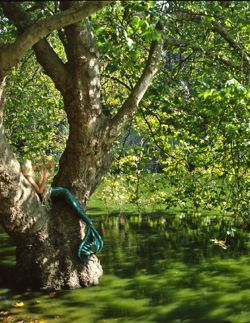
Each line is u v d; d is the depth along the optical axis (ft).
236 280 27.32
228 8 26.68
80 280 26.32
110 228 42.19
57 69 25.14
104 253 33.47
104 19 25.04
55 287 25.88
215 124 30.19
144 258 32.07
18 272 26.48
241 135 28.94
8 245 36.70
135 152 37.50
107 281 27.25
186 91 33.24
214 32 30.55
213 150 32.89
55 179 27.68
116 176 37.32
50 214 26.45
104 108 27.73
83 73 24.90
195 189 35.19
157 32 20.13
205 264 30.55
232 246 35.17
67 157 26.96
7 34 27.96
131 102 26.30
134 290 25.76
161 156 38.22
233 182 33.37
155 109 31.09
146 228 41.98
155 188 37.76
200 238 37.88
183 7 27.71
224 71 30.25
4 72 20.36
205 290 25.71
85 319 21.90
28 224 25.05
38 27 18.57
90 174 27.07
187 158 35.14
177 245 35.63
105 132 26.23
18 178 23.45
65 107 25.82
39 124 41.70
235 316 22.25
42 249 25.89
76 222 26.81
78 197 27.02
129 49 22.43
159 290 25.75
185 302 24.02
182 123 31.48
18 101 39.42
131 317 22.13
